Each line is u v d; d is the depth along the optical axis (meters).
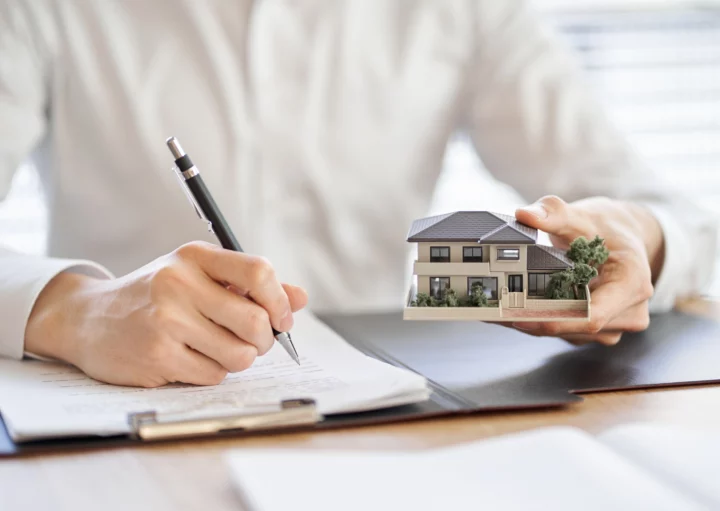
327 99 1.44
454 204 2.25
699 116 2.29
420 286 0.76
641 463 0.53
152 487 0.54
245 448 0.61
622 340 0.92
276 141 1.40
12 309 0.84
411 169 1.50
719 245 1.20
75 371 0.80
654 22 2.26
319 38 1.43
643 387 0.75
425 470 0.50
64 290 0.85
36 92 1.36
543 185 1.38
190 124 1.37
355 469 0.50
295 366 0.79
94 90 1.36
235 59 1.38
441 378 0.78
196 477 0.55
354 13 1.45
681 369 0.80
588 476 0.48
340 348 0.86
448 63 1.50
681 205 1.19
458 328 1.01
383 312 1.14
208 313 0.74
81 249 1.40
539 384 0.75
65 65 1.36
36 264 0.89
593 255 0.76
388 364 0.80
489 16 1.49
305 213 1.43
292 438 0.63
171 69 1.38
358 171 1.45
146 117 1.36
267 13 1.39
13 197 2.02
